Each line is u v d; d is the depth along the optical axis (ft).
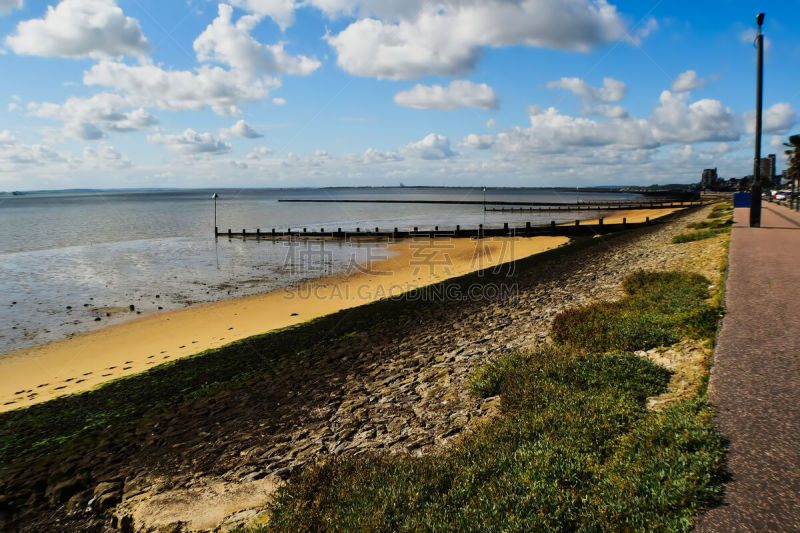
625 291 42.32
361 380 31.17
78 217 281.95
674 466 12.55
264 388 31.76
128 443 24.93
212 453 22.65
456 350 34.63
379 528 12.27
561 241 133.59
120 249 134.62
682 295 33.09
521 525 11.48
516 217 271.08
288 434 23.68
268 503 15.64
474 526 11.76
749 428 13.97
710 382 17.34
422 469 15.30
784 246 50.37
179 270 98.89
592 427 15.92
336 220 254.88
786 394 15.87
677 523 10.59
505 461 14.69
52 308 65.98
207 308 64.95
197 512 17.10
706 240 67.10
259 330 52.90
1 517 18.85
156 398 31.99
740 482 11.71
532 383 20.95
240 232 176.55
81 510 18.90
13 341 50.90
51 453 24.47
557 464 13.79
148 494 19.35
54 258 116.06
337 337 44.34
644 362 21.35
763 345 20.61
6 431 27.94
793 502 10.80
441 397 25.00
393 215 300.81
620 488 12.23
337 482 15.57
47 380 39.88
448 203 495.41
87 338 51.83
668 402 17.52
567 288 54.75
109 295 74.38
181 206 446.19
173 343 49.39
